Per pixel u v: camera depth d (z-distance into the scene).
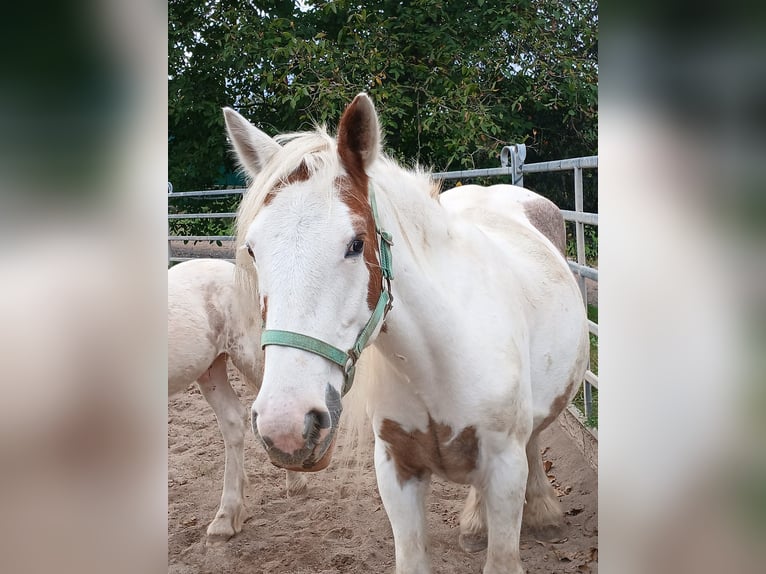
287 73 8.78
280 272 1.42
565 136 9.68
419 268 1.77
